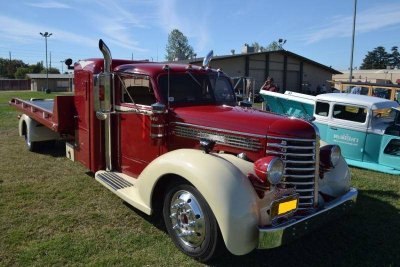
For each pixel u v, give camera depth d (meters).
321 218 3.70
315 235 4.41
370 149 7.60
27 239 4.06
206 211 3.49
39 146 7.99
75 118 6.08
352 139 7.79
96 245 3.96
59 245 3.93
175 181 3.84
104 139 5.47
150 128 4.70
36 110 7.41
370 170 7.53
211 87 5.11
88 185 5.88
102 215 4.74
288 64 36.09
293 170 3.80
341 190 4.43
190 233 3.67
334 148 4.36
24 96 34.84
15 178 6.19
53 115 6.35
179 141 4.52
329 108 8.08
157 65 4.97
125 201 4.73
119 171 5.40
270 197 3.54
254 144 3.92
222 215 3.29
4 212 4.77
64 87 65.88
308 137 3.82
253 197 3.38
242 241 3.29
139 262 3.66
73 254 3.77
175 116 4.54
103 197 5.37
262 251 3.98
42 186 5.81
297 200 3.62
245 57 33.53
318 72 37.72
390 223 4.80
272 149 3.81
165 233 4.28
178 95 4.77
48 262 3.61
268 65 34.94
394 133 7.39
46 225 4.42
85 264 3.60
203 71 5.11
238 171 3.49
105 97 4.87
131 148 5.11
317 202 3.95
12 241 3.99
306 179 3.86
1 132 10.51
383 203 5.54
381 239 4.34
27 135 8.09
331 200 4.18
